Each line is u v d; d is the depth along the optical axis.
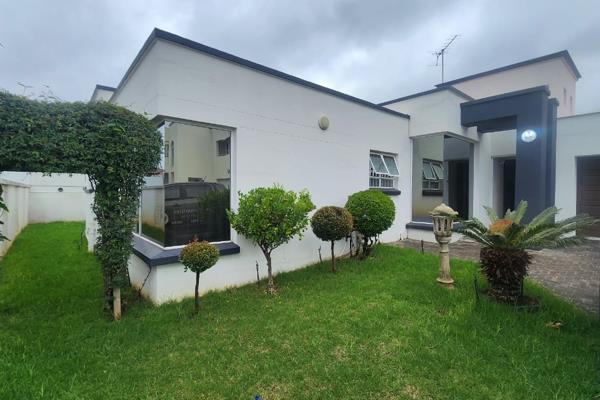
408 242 8.57
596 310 3.99
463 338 3.24
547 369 2.74
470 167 9.53
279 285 5.07
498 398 2.38
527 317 3.70
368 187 7.61
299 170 6.02
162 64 4.23
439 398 2.41
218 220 5.12
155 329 3.54
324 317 3.77
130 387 2.54
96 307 4.25
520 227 4.01
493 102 7.99
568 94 12.26
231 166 5.14
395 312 3.87
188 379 2.64
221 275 4.91
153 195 5.05
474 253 7.21
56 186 15.68
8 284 5.29
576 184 8.80
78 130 3.42
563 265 6.12
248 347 3.15
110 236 3.82
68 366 2.81
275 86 5.58
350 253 6.79
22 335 3.41
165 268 4.39
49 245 8.72
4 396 2.32
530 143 7.36
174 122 4.61
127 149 3.72
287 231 4.72
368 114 7.64
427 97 8.59
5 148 3.05
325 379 2.63
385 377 2.64
